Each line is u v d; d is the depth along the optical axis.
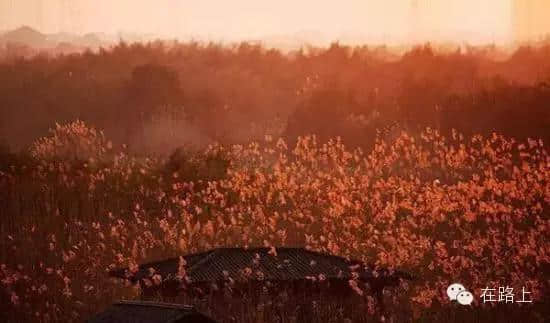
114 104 147.75
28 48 147.62
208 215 126.06
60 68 146.88
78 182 129.12
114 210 123.62
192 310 45.97
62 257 101.81
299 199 133.25
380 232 117.75
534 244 103.50
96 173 134.25
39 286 91.75
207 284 63.88
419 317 76.25
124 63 150.25
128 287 88.56
